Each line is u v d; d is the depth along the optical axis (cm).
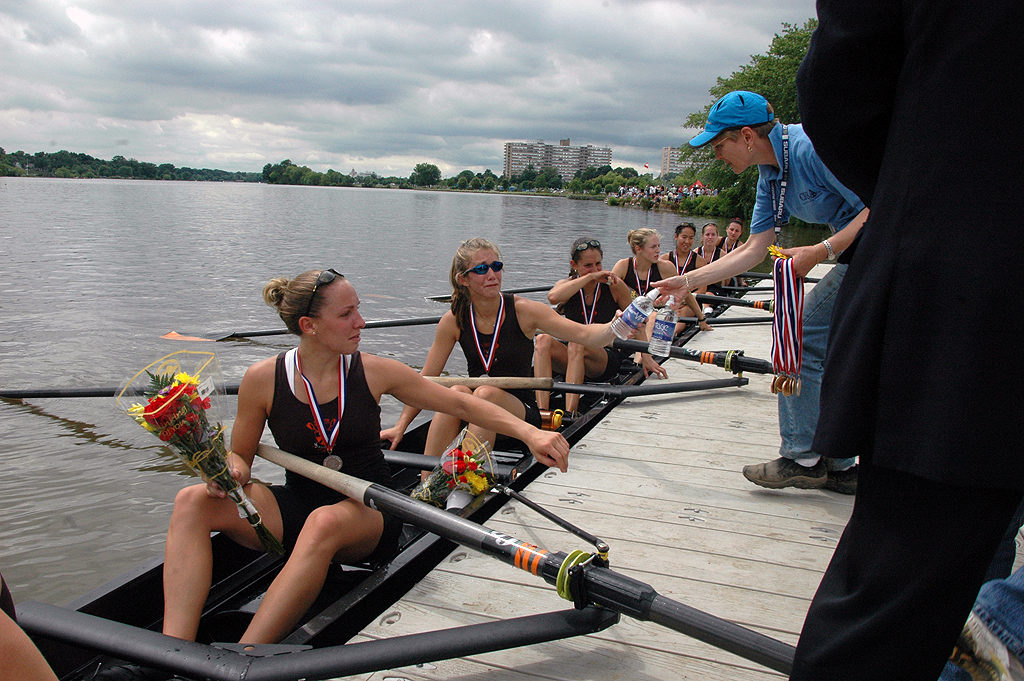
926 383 107
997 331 101
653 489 356
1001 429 101
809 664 122
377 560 286
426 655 192
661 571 274
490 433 383
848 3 119
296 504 281
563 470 280
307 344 278
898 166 114
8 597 115
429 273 1562
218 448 249
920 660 112
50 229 2361
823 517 324
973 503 106
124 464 489
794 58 3888
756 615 244
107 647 202
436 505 302
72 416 583
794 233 3469
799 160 302
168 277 1364
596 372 564
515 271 1708
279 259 1741
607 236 2964
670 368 644
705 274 344
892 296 112
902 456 110
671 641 229
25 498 434
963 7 104
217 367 264
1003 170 102
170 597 238
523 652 222
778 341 296
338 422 279
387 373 289
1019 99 101
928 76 109
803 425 328
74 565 362
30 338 830
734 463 394
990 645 131
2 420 571
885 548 114
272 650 203
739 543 298
